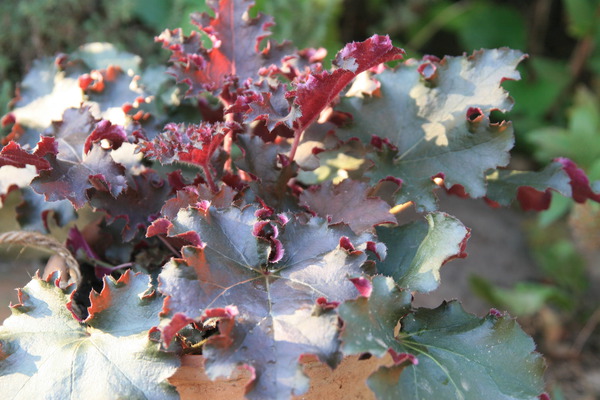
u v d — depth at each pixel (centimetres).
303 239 37
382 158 43
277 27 84
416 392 34
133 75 47
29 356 36
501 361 36
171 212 39
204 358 32
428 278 36
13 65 77
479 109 42
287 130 43
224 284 35
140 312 36
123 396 34
